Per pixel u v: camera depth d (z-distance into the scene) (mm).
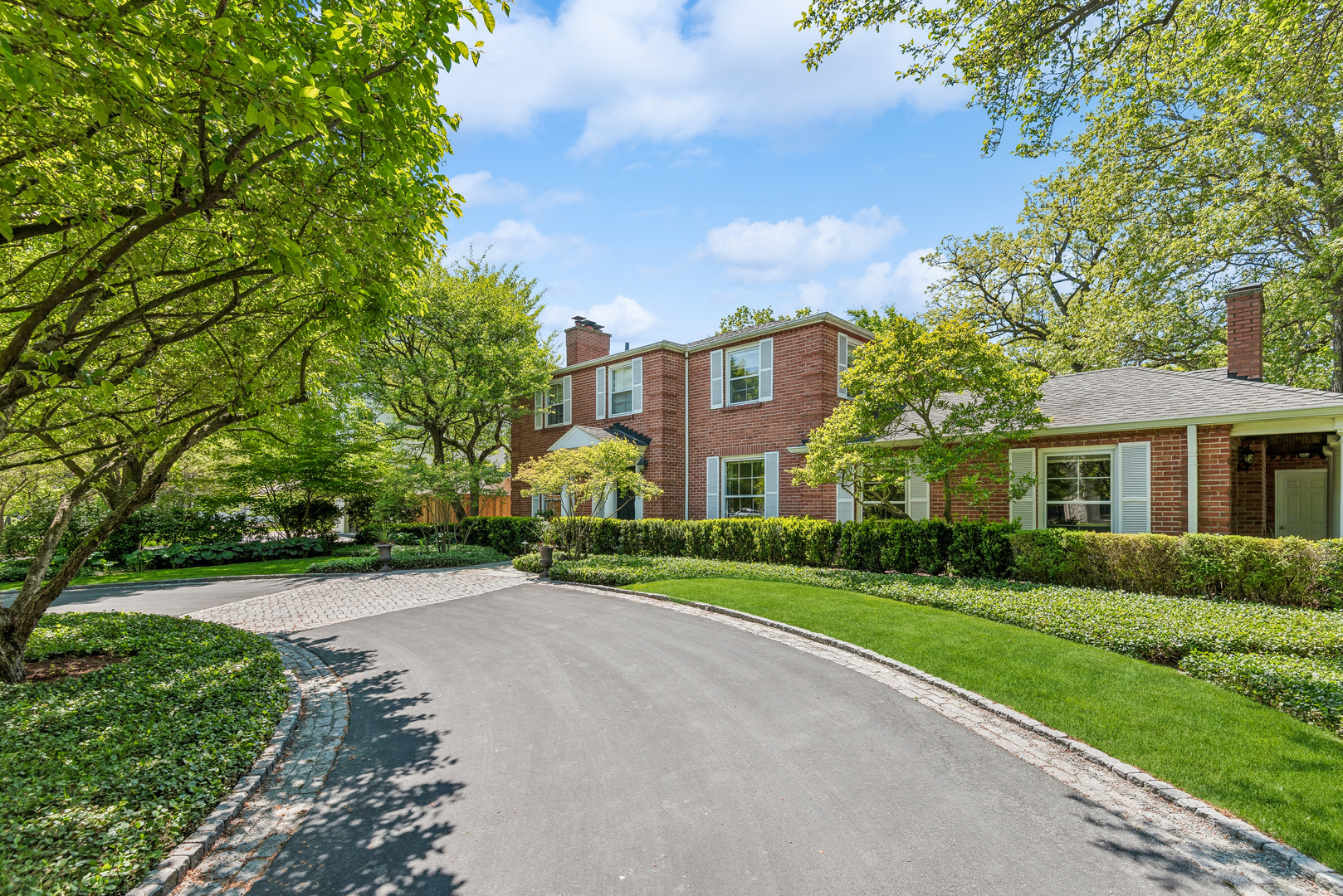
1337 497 10898
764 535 13367
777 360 15961
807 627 7742
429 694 5914
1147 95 9445
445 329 20422
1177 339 18000
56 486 15273
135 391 6504
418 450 23203
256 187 4379
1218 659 5598
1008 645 6602
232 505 19156
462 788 4020
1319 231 14719
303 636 8523
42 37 2828
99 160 4066
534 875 3064
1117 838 3320
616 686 5941
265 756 4422
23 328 4273
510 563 16359
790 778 4039
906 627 7457
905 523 11211
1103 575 9023
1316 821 3299
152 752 4102
